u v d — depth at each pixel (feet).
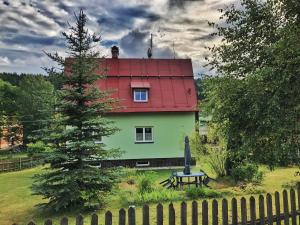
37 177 38.01
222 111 23.57
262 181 49.90
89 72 38.50
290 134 20.16
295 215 21.98
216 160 54.13
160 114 83.15
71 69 38.22
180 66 92.12
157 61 92.22
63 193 36.81
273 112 19.62
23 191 54.34
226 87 22.75
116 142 81.25
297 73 19.47
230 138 23.73
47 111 39.06
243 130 22.88
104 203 40.40
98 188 38.73
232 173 50.75
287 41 19.65
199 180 50.62
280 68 19.49
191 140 58.29
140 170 78.07
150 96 84.23
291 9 22.38
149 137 83.15
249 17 24.21
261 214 20.39
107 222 17.03
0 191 56.03
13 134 169.78
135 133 82.23
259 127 21.02
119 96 82.79
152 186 46.70
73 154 37.88
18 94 182.19
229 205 34.76
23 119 168.66
